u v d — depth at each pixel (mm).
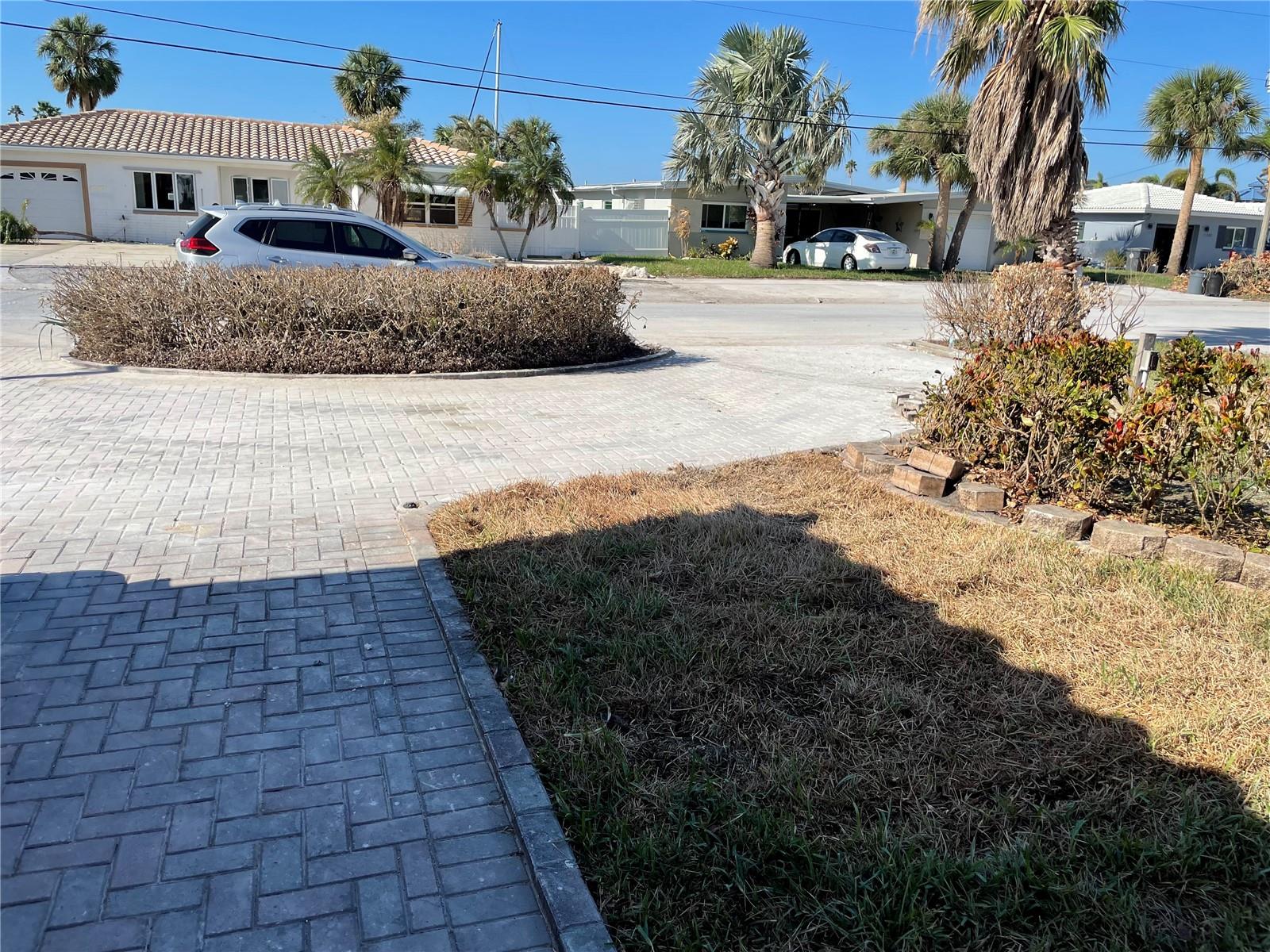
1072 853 2639
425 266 12383
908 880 2506
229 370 9680
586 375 10797
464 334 10219
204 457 6637
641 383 10414
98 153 27531
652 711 3416
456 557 4770
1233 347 6547
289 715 3396
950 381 6590
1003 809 2840
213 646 3865
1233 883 2592
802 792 2906
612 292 11305
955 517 5512
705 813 2830
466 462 6801
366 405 8539
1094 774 3043
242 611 4188
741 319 19172
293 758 3145
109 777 3000
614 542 4922
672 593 4359
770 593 4383
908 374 11898
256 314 9672
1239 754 3105
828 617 4102
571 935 2377
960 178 32062
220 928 2430
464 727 3361
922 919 2412
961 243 35875
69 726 3266
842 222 40344
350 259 12156
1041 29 11930
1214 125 33906
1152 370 6625
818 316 20484
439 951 2387
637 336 15234
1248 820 2770
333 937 2418
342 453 6902
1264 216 33750
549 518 5332
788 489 6070
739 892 2537
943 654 3844
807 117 29281
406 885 2609
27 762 3059
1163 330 19453
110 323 9797
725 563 4699
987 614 4215
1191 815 2797
